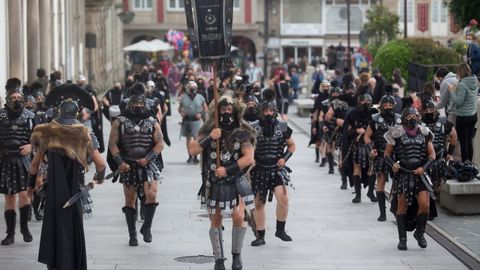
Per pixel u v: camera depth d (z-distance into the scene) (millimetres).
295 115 64250
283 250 21500
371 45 72625
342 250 21562
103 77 81812
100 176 18406
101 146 36219
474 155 30062
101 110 38969
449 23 109625
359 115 27344
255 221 21828
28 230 22094
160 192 29812
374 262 20422
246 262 20344
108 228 23828
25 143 21625
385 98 24469
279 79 50688
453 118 27938
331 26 117062
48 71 48969
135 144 21266
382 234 23344
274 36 116562
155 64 97438
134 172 21328
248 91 27906
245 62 110062
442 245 22016
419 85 40688
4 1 39312
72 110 18062
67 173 17891
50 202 17797
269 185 21703
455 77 28422
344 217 25562
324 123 34188
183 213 25953
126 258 20594
